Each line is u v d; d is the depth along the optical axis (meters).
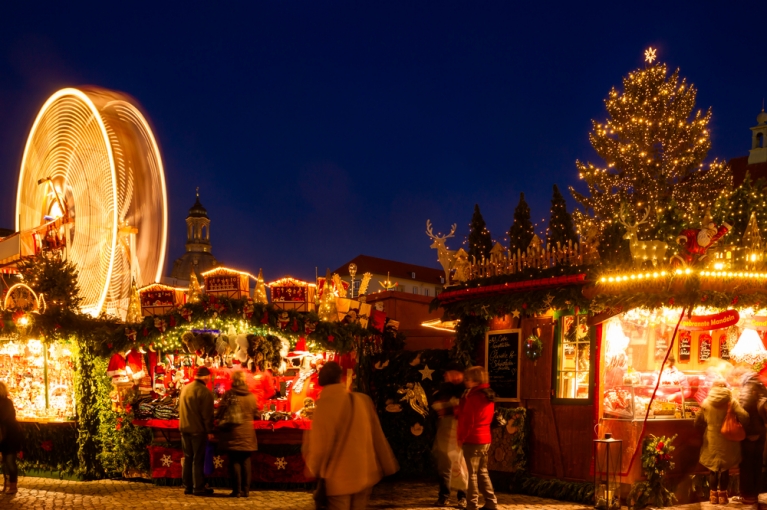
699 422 9.52
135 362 12.22
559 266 9.91
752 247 9.21
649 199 31.44
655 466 9.10
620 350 9.73
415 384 12.20
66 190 15.36
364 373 12.53
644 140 32.28
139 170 14.80
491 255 11.20
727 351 10.98
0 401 10.18
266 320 11.52
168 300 12.41
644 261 8.98
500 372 10.95
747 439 9.24
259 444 11.00
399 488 11.08
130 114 15.04
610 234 9.45
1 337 12.38
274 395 12.53
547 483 9.97
